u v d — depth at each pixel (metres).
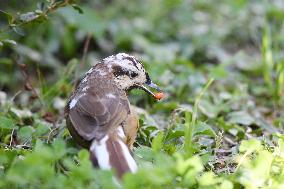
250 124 12.51
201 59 17.83
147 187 7.97
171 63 15.41
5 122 10.74
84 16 17.06
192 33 18.42
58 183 8.01
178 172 8.15
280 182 8.50
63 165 9.10
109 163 8.59
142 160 9.24
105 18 18.80
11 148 10.22
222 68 14.46
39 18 10.80
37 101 13.16
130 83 10.66
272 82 15.80
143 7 19.50
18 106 13.15
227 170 9.61
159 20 19.08
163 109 13.20
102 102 9.53
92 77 10.21
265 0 18.36
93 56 17.70
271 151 9.97
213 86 15.34
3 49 16.38
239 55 17.20
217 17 19.44
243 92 14.33
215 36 18.56
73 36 17.94
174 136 10.55
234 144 11.34
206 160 9.12
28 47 17.11
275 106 13.59
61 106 13.34
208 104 13.17
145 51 17.34
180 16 19.16
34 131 10.85
